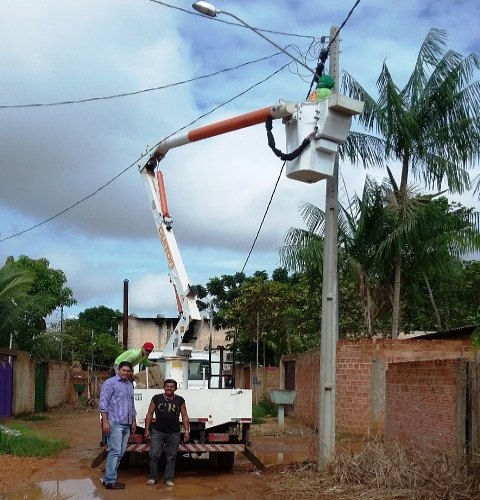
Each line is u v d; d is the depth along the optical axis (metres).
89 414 28.78
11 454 13.29
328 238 11.73
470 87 20.56
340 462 10.43
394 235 20.03
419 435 11.88
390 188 20.83
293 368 26.94
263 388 35.75
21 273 24.88
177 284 12.30
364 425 17.95
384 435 14.55
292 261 20.64
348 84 20.53
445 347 18.25
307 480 10.41
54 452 14.11
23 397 25.62
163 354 12.42
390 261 21.16
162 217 12.77
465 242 19.92
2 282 24.34
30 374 26.75
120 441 10.34
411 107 20.73
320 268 20.66
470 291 30.66
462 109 20.58
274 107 10.92
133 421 10.58
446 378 10.80
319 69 12.23
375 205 20.77
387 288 21.80
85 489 10.09
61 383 33.91
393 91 20.11
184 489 10.23
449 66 20.56
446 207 22.42
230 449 11.48
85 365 49.25
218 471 12.02
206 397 11.53
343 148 20.36
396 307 20.91
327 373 11.35
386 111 20.38
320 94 10.91
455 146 20.52
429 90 20.64
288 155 10.80
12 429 17.27
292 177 11.11
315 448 12.61
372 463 10.13
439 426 11.02
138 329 59.53
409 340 18.44
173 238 12.67
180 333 12.02
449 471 9.05
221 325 42.06
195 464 12.80
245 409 11.61
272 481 10.69
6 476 10.91
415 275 21.98
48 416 26.58
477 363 9.73
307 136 10.70
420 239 20.61
